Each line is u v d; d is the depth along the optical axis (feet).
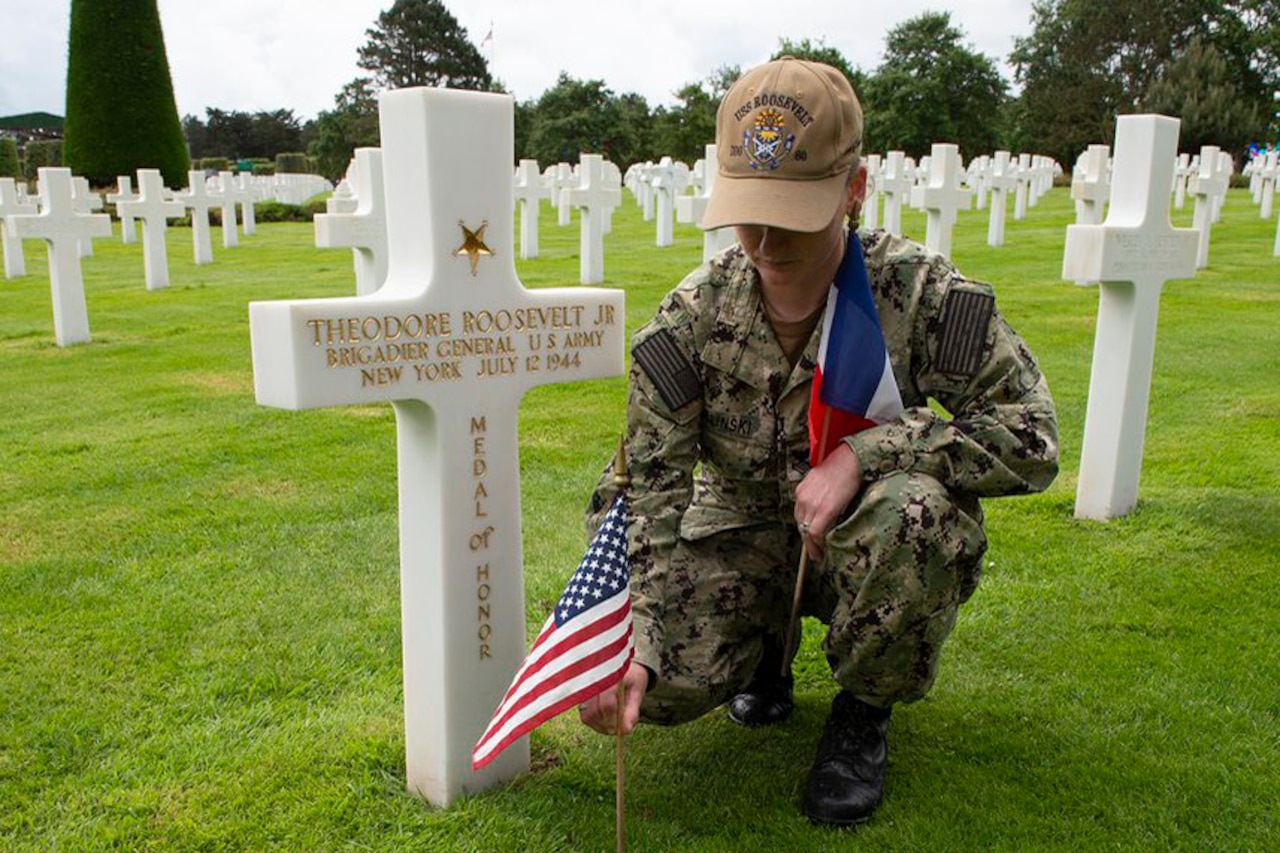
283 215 93.09
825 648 7.86
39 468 17.83
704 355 7.84
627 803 8.09
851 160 7.00
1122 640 10.72
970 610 11.43
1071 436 18.79
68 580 12.75
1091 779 8.30
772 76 6.89
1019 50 224.94
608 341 8.52
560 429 19.94
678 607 8.11
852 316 7.36
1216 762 8.51
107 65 104.37
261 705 9.63
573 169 110.63
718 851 7.47
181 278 48.01
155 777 8.46
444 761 8.02
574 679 6.66
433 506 7.74
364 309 7.14
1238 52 193.98
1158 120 13.38
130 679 10.19
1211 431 18.83
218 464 18.01
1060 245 55.16
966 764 8.57
